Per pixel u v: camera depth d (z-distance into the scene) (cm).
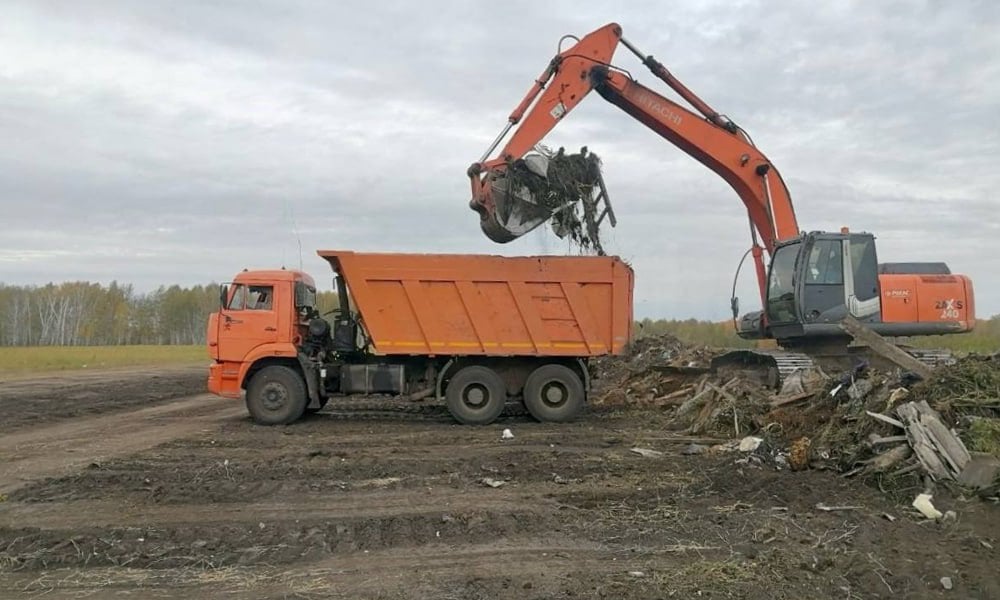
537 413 1396
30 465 1023
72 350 4950
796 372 1327
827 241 1395
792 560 598
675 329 3791
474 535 676
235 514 752
